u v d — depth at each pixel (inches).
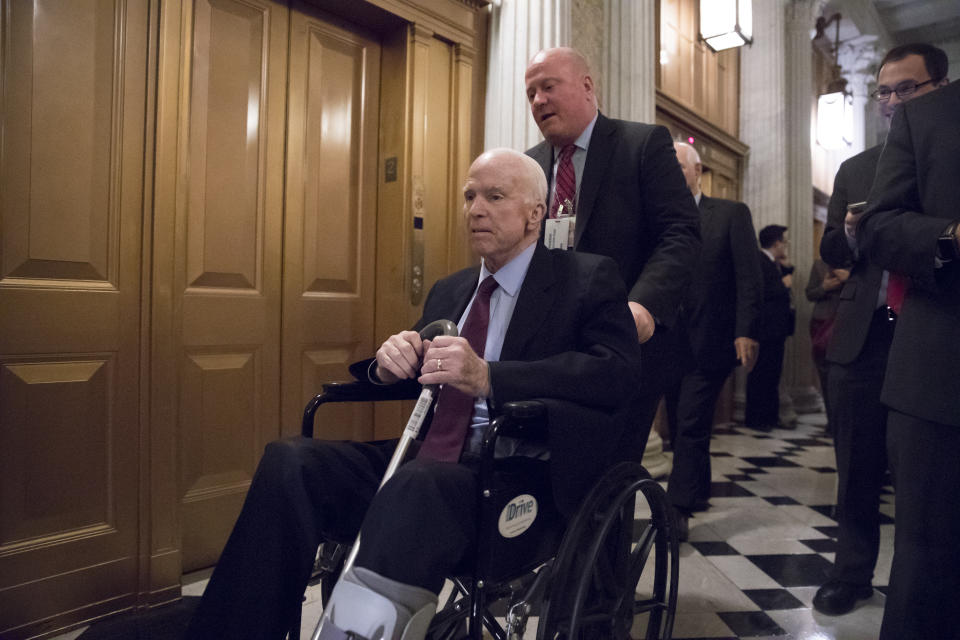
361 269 112.2
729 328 120.0
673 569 62.1
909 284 55.9
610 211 71.5
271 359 98.2
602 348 54.1
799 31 266.5
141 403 80.2
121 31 78.7
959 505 49.9
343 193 109.2
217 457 91.4
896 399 53.4
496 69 123.8
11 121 70.4
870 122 365.1
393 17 108.7
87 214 76.1
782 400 235.6
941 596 50.3
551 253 60.6
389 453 59.5
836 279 163.9
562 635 51.9
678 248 67.8
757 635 75.4
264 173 97.3
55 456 73.6
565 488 49.4
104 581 77.0
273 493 48.8
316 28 104.7
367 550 42.4
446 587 86.9
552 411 48.1
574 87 71.5
